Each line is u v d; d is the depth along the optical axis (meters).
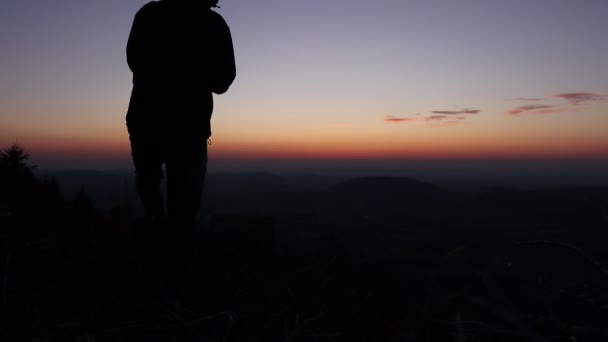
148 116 2.92
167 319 2.20
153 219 2.88
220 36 2.99
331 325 2.00
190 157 2.91
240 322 2.05
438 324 1.23
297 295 2.39
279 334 1.95
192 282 3.25
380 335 1.68
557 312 0.93
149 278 2.88
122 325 2.00
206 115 3.02
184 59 2.91
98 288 2.78
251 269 3.49
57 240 3.92
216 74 2.99
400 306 1.70
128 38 2.99
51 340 1.68
